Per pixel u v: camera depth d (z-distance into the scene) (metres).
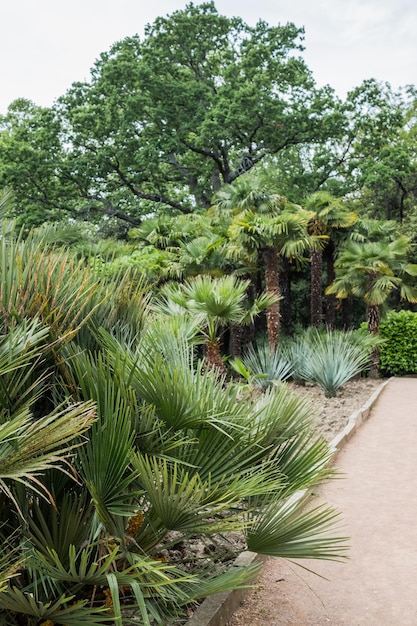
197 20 31.94
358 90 30.73
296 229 16.05
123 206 34.22
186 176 34.38
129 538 3.26
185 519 3.21
